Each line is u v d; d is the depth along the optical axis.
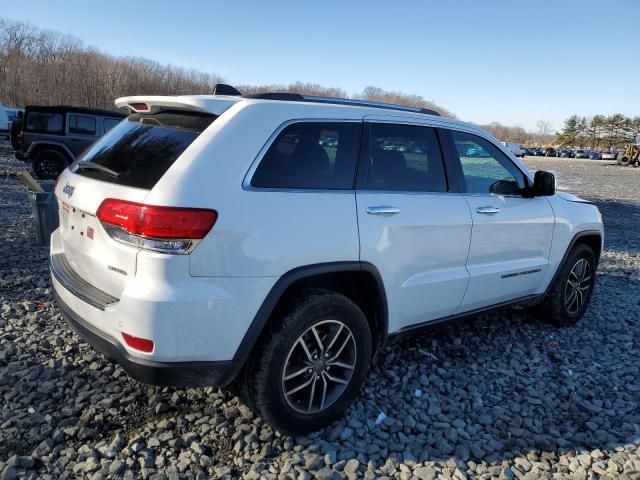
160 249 2.40
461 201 3.62
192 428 2.98
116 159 2.87
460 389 3.62
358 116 3.19
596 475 2.78
